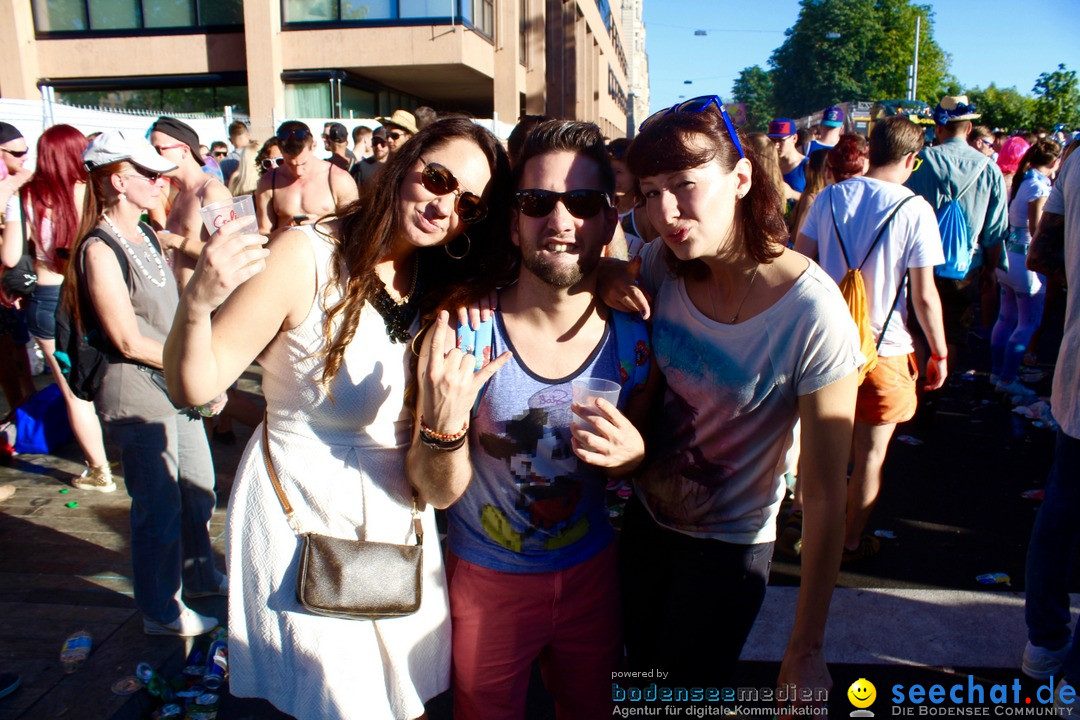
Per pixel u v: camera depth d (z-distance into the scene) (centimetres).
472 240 190
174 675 274
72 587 324
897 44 7581
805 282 167
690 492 192
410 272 189
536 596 188
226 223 153
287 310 168
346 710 176
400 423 183
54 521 390
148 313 269
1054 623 260
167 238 399
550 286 173
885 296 321
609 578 199
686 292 186
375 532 180
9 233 411
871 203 324
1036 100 3850
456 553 195
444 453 163
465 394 159
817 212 345
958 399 613
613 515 404
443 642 192
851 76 7850
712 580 194
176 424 283
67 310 256
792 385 173
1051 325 880
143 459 268
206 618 294
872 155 336
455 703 200
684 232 161
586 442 168
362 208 179
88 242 251
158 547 275
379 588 176
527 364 179
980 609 314
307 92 1683
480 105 2611
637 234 380
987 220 546
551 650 202
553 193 165
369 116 1917
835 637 296
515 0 1919
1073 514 249
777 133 662
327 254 172
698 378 181
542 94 2466
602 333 187
